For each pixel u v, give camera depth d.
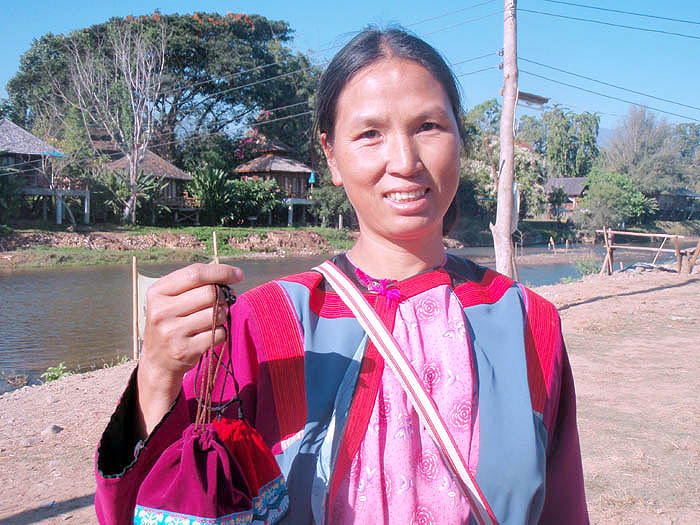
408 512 0.94
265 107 52.03
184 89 49.72
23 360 11.66
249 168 49.00
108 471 0.85
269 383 1.00
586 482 4.32
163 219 42.69
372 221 1.10
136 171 39.41
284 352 1.01
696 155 94.50
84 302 18.75
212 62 48.75
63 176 38.31
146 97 39.72
